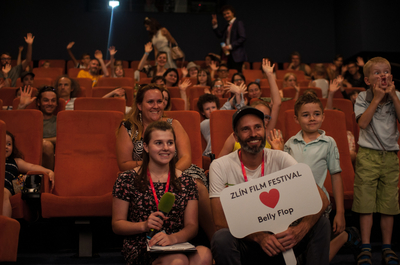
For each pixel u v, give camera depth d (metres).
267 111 2.49
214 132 2.69
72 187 2.45
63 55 8.06
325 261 1.63
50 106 3.10
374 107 2.14
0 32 7.87
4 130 1.62
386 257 2.12
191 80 5.19
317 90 4.38
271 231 1.54
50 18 8.05
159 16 8.33
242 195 1.56
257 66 7.71
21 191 2.19
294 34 8.59
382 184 2.20
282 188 1.57
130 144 2.18
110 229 2.57
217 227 1.70
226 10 7.09
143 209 1.64
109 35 8.18
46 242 2.58
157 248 1.49
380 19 7.41
